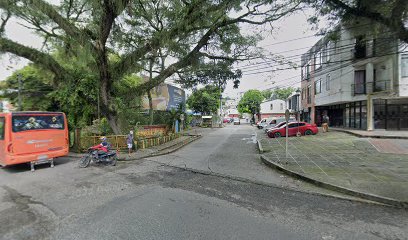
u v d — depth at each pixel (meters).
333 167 8.10
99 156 9.59
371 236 3.65
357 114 19.88
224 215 4.42
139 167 9.11
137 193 5.79
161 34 11.05
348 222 4.16
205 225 3.98
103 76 12.11
